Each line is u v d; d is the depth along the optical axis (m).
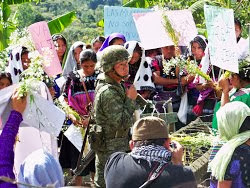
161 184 4.49
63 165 7.98
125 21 9.83
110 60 6.38
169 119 7.46
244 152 5.16
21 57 8.04
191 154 6.27
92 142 6.50
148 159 4.59
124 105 6.41
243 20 11.80
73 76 7.95
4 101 5.30
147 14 8.32
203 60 8.29
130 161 4.64
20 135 5.79
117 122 6.32
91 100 7.87
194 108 8.52
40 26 7.46
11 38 7.49
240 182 5.14
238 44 7.98
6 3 12.70
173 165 4.57
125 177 4.60
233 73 7.00
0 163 5.00
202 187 5.83
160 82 8.59
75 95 7.89
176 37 7.91
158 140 4.64
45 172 4.57
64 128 7.66
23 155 5.80
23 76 5.94
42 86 6.02
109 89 6.36
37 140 5.84
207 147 6.33
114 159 4.72
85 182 8.12
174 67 8.62
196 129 7.02
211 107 8.43
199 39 8.58
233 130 5.23
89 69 7.93
